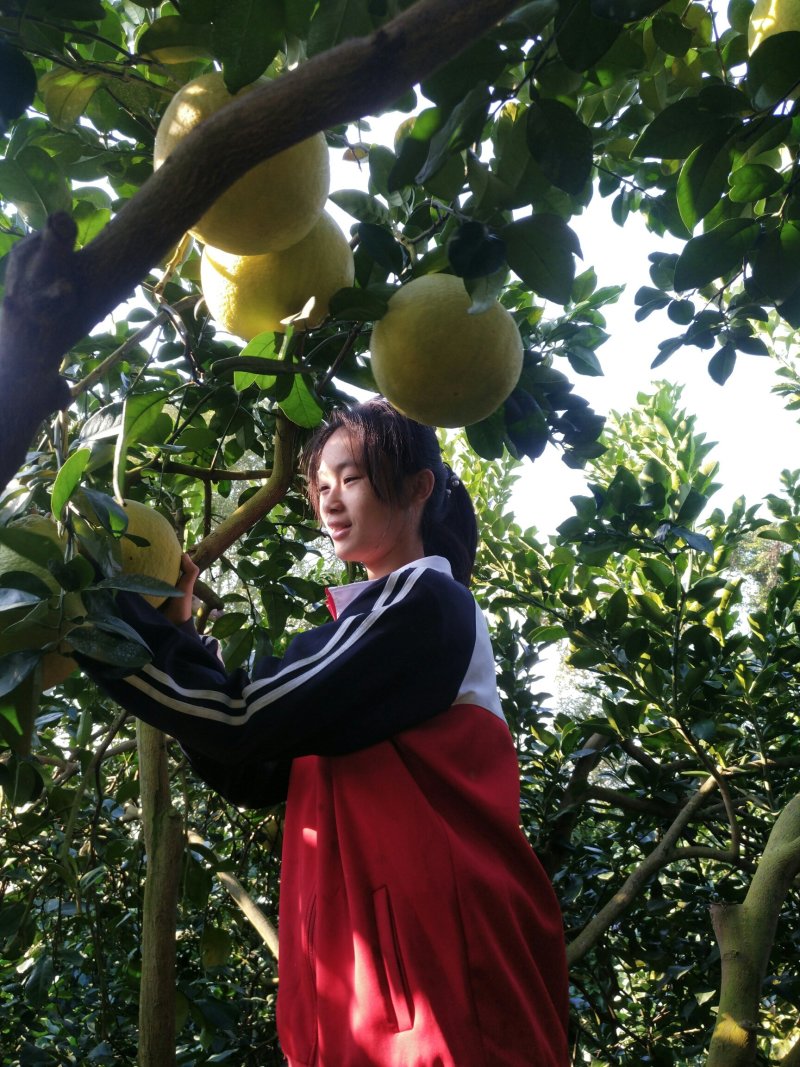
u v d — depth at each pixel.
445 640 1.20
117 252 0.53
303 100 0.52
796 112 1.03
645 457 3.07
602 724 2.45
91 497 0.94
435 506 1.51
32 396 0.54
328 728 1.14
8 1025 2.54
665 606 2.58
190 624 1.24
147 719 1.12
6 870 2.14
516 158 0.98
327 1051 1.07
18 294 0.53
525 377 1.40
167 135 0.90
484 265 0.92
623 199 1.71
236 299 1.07
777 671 2.58
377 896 1.08
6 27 0.99
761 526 2.78
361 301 1.03
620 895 2.23
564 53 0.88
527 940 1.13
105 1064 2.21
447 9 0.51
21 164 1.03
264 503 1.48
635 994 3.13
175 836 1.71
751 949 1.69
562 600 2.50
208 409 1.77
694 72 1.46
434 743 1.17
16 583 0.87
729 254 1.12
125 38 1.32
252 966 2.83
